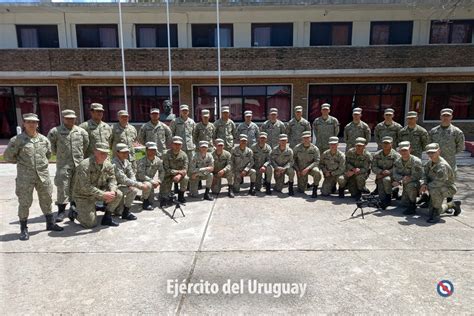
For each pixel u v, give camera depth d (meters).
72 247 4.38
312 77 16.14
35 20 16.12
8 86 16.67
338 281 3.48
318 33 16.30
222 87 16.67
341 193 6.68
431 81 16.25
